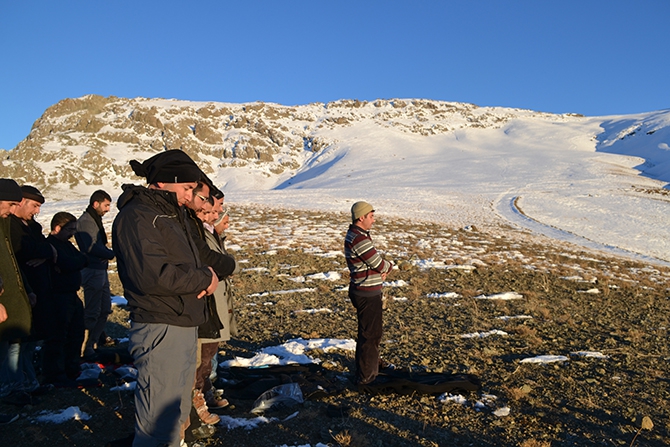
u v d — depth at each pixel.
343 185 78.44
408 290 10.98
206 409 3.90
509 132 185.12
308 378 5.09
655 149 117.75
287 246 16.94
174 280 2.72
